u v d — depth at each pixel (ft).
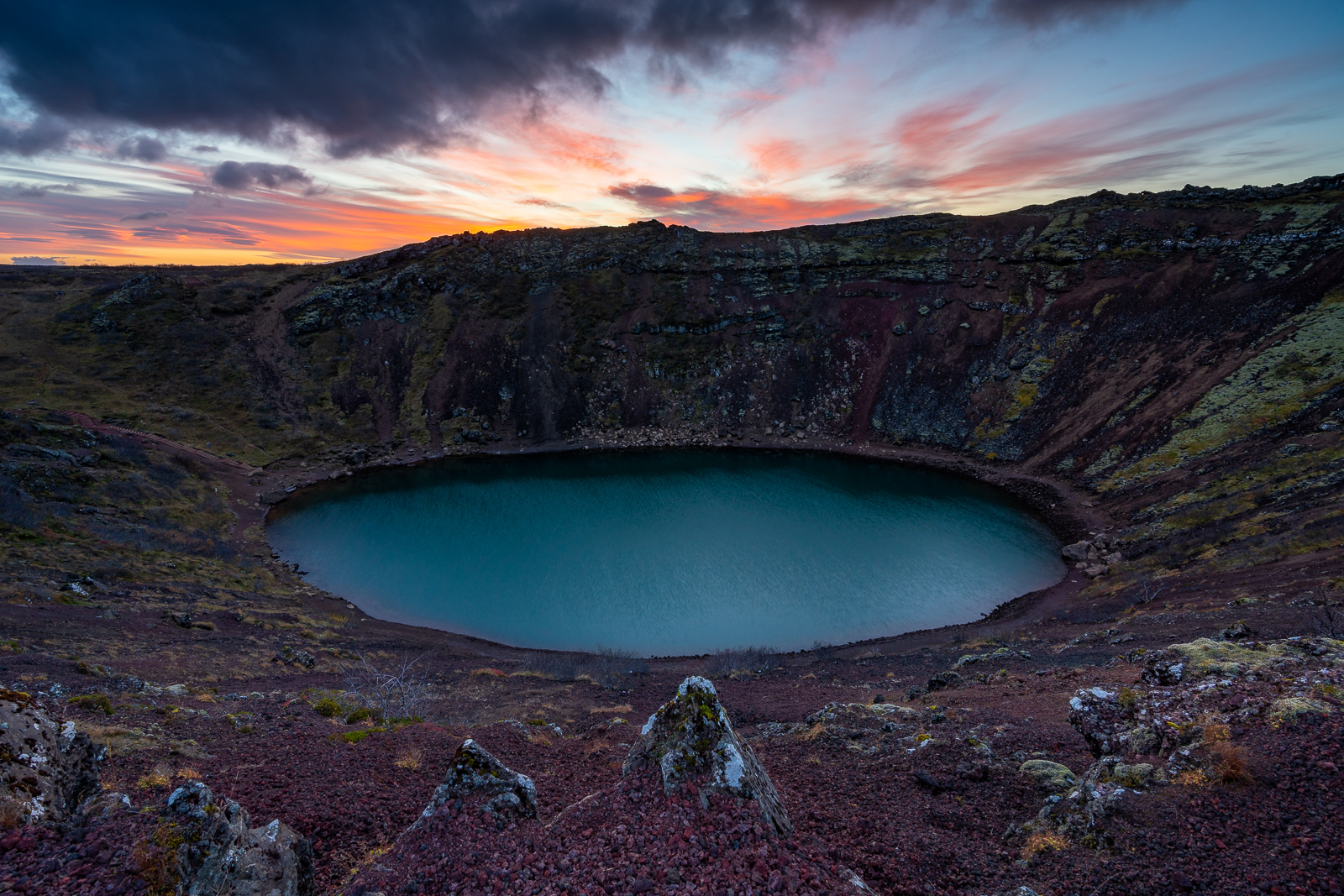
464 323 475.31
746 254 518.37
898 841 34.35
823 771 51.96
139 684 77.36
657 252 527.81
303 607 188.55
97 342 397.39
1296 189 372.58
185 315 437.58
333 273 518.78
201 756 49.60
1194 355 313.94
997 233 469.16
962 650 141.28
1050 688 74.84
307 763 51.31
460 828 30.71
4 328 387.55
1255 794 29.96
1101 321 373.20
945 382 404.57
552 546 252.21
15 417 265.95
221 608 159.12
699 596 208.54
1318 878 24.52
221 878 22.65
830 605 200.95
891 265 478.18
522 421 430.20
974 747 50.90
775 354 461.37
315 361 438.40
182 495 266.77
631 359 466.29
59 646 98.02
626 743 69.31
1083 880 27.96
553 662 154.81
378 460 379.14
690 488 330.13
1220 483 221.46
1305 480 184.75
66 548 173.88
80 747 27.86
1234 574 139.13
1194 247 370.94
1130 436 294.46
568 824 29.73
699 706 32.65
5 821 22.63
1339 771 29.53
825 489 324.60
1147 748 36.63
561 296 496.64
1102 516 249.96
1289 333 286.87
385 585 219.20
